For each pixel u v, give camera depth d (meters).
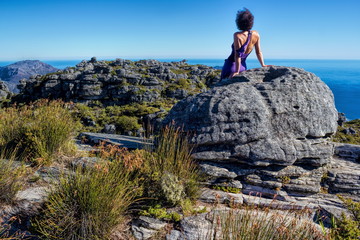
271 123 5.18
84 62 79.94
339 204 4.57
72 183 4.04
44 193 4.37
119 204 3.85
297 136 5.13
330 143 5.40
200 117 5.32
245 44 5.90
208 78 78.56
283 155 4.78
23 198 4.21
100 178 3.99
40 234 3.63
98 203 3.72
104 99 64.69
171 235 3.74
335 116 5.62
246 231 3.25
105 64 72.94
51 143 5.62
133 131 43.78
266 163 4.79
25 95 70.69
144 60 87.31
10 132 6.13
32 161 5.36
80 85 64.44
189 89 69.06
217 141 5.00
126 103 63.31
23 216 3.90
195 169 5.03
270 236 3.25
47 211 3.74
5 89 78.19
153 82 66.88
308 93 5.56
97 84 64.88
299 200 4.66
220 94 5.55
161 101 63.28
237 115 5.12
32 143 5.58
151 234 3.76
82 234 3.58
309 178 4.91
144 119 48.97
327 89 5.94
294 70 6.10
